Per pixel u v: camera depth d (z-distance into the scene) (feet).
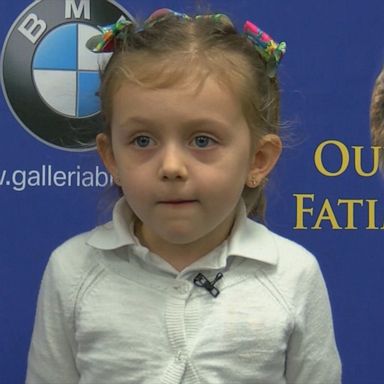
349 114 7.14
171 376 4.61
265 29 7.03
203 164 4.38
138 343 4.70
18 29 6.86
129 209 5.03
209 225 4.52
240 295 4.81
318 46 7.08
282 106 7.07
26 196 7.00
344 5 7.07
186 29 4.73
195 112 4.30
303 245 7.18
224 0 6.97
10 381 7.09
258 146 4.80
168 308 4.72
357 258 7.23
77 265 5.00
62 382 5.11
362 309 7.27
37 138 6.97
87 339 4.83
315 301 5.07
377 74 7.13
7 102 6.90
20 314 7.06
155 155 4.39
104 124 4.92
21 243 7.02
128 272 4.89
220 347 4.68
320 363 5.09
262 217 5.53
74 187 7.04
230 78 4.45
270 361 4.76
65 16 6.89
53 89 6.93
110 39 4.99
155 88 4.32
